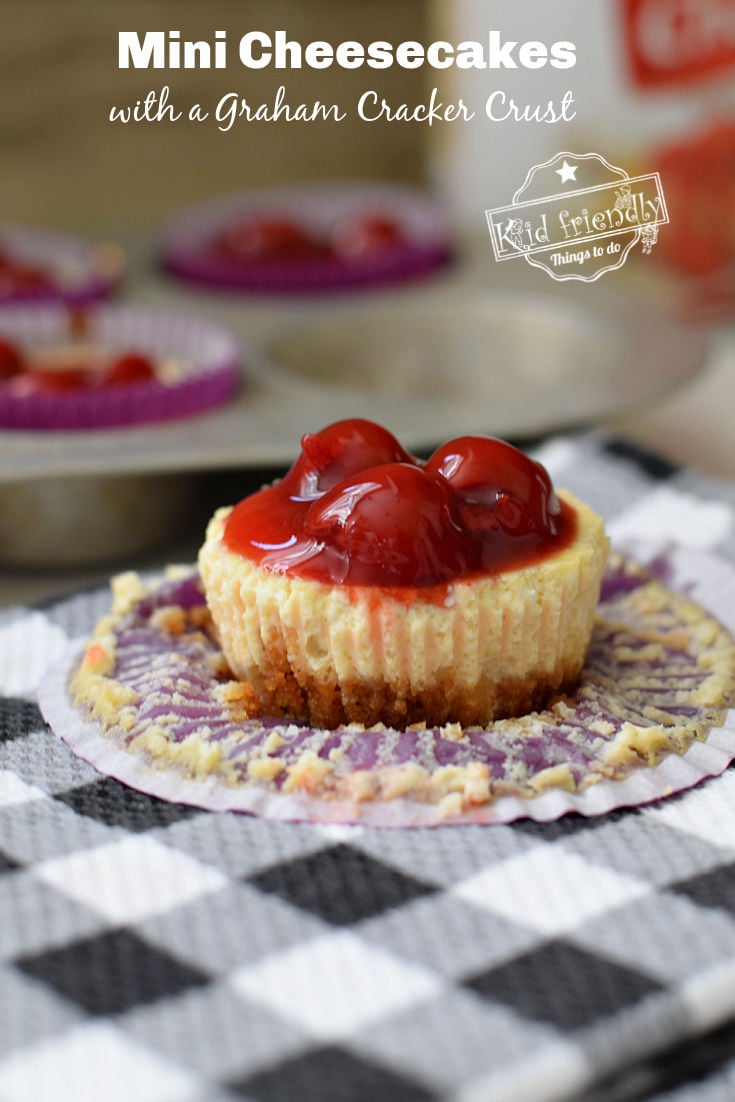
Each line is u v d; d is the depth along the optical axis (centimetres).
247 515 39
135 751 37
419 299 65
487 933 33
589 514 40
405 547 37
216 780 37
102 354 59
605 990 32
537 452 49
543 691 39
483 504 38
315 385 56
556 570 38
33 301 64
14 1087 31
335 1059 31
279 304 65
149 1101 31
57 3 87
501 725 38
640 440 56
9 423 52
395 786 36
